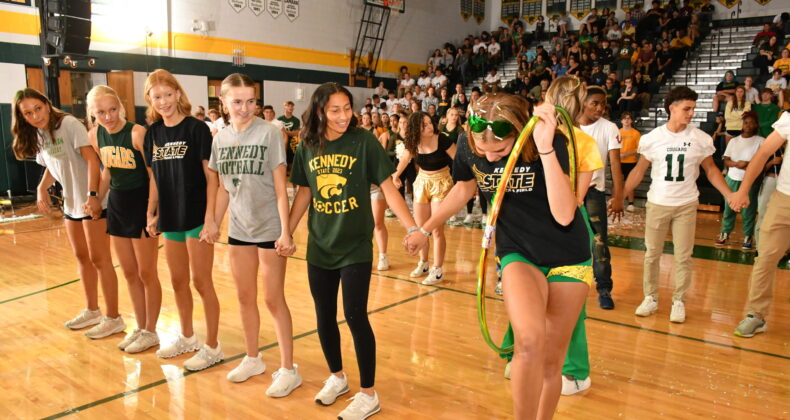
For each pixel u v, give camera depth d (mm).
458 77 17578
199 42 13383
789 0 15555
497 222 2135
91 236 3600
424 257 5332
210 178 2945
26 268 5488
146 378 3102
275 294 2863
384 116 12516
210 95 13844
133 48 12344
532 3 20109
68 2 8812
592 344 3605
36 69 11031
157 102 2975
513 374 1894
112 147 3248
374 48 17297
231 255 2904
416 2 18250
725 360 3363
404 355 3432
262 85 14773
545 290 2021
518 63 16031
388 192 2523
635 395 2912
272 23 14711
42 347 3555
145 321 3602
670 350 3512
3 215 8547
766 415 2699
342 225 2520
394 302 4484
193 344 3461
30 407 2779
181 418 2668
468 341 3668
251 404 2809
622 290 4852
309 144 2549
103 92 3166
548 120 1868
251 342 3082
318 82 15953
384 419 2664
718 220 8703
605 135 4027
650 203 4074
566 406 2793
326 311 2699
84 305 4402
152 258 3400
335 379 2842
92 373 3170
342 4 16281
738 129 9828
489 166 2102
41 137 3602
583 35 16094
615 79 13062
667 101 3879
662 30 15180
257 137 2744
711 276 5328
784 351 3504
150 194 3182
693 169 3885
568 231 2049
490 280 5152
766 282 3717
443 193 4902
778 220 3588
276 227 2826
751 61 13117
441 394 2928
